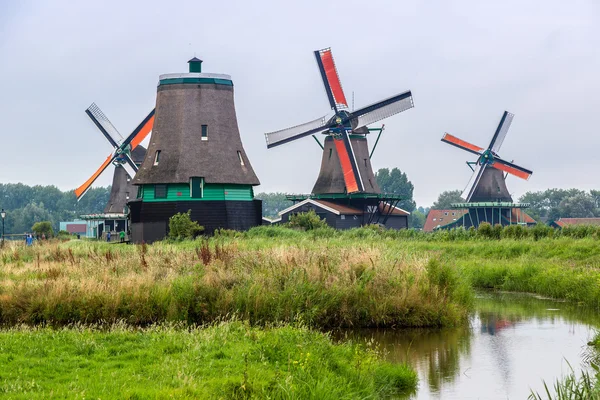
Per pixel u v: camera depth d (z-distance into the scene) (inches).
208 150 2150.6
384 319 861.8
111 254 1237.7
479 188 3631.9
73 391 453.7
